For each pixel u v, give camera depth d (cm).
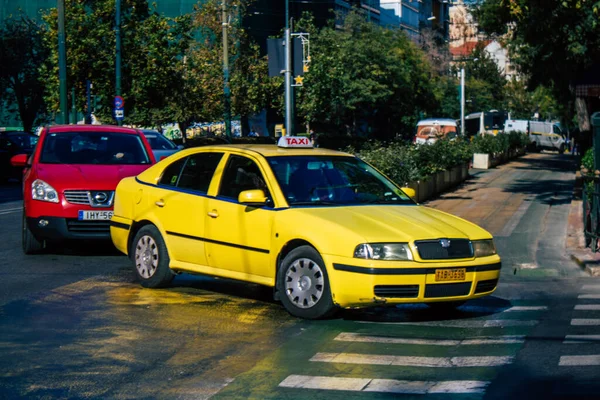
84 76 3797
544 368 620
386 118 6341
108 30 3728
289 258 799
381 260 744
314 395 559
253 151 885
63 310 838
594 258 1253
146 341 712
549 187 2744
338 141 5625
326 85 5316
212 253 880
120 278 1026
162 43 3866
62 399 552
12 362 644
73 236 1166
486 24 3359
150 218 953
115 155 1291
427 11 11025
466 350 682
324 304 773
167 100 4084
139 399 553
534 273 1191
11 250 1266
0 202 2141
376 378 598
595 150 1396
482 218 1862
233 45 5106
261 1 6944
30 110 5806
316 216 794
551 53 2489
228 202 868
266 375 609
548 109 7494
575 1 2039
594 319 816
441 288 761
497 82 8656
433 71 7612
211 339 720
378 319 809
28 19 5822
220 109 4703
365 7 8406
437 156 2514
